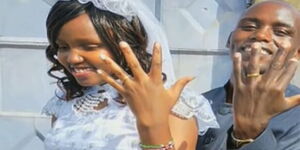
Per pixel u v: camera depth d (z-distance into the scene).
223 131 1.11
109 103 1.14
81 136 1.12
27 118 2.57
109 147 1.08
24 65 2.55
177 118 1.00
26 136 2.58
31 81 2.55
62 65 1.16
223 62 2.44
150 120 0.81
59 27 1.03
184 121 1.00
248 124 0.87
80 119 1.15
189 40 2.46
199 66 2.46
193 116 1.03
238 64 0.86
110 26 1.02
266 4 1.20
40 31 2.51
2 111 2.59
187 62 2.47
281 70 0.83
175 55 2.47
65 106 1.22
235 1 2.41
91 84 1.05
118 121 1.10
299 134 1.09
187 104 1.02
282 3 1.21
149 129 0.81
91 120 1.13
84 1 1.02
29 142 2.58
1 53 2.55
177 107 1.00
